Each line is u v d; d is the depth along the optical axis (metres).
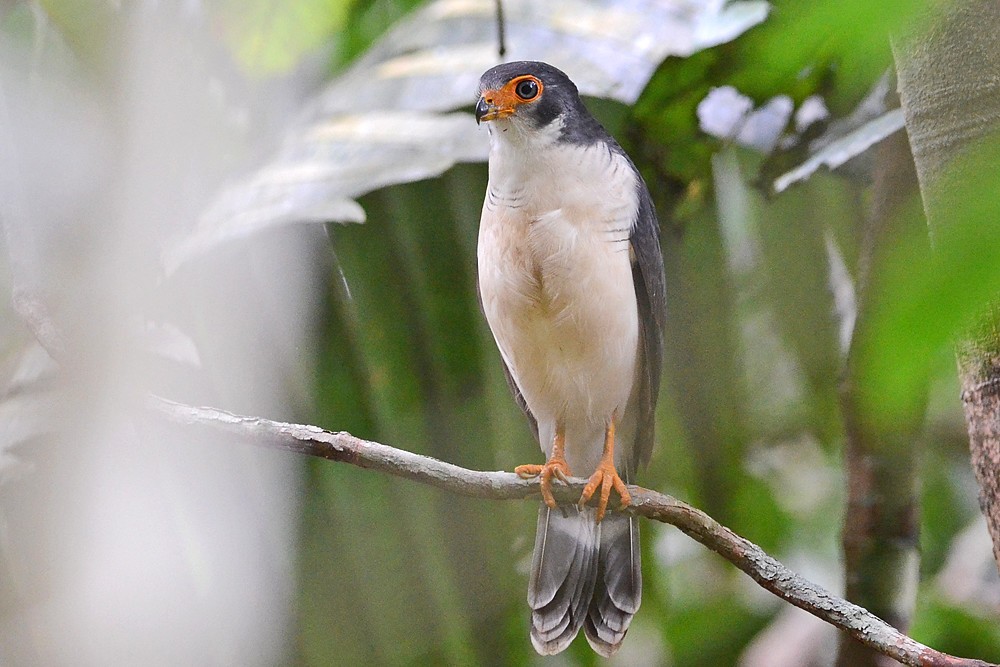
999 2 4.37
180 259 8.06
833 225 9.70
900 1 2.63
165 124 9.17
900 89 4.85
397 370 8.81
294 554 8.77
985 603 10.91
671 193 9.28
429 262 8.95
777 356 10.00
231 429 6.62
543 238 8.07
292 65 9.95
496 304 8.31
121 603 8.75
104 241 8.38
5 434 8.41
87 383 7.86
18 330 8.98
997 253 2.30
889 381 2.44
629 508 7.76
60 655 8.71
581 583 8.32
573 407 8.67
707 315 9.66
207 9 9.45
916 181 7.54
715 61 8.06
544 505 8.44
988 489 4.92
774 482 11.27
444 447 8.82
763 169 8.77
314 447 6.50
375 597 8.73
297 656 8.70
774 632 11.08
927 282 2.35
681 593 11.32
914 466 8.36
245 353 8.61
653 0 8.92
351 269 8.84
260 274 8.70
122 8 9.24
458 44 9.21
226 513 8.74
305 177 8.29
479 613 8.84
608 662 10.62
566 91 8.25
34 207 8.47
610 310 8.20
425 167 8.19
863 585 8.58
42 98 8.93
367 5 10.85
